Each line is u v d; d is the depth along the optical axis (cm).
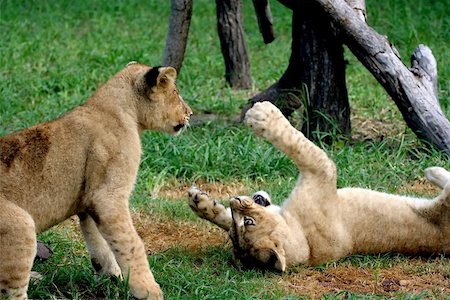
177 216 1161
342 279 985
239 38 1847
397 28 2155
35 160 869
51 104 1711
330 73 1452
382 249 1039
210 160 1354
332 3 1392
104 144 894
